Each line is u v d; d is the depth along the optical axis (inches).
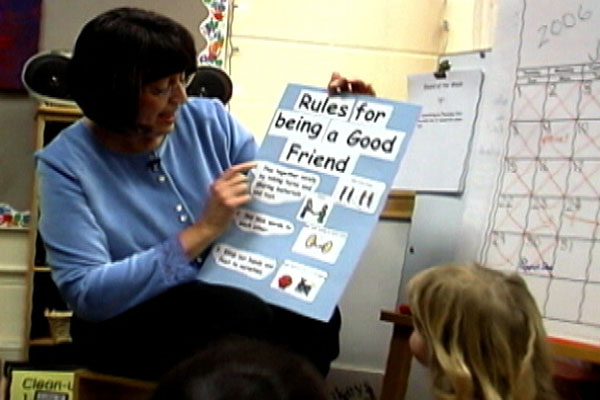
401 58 102.1
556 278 58.6
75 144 59.5
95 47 55.9
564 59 61.7
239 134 66.4
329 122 61.7
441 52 101.5
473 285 44.4
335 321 60.0
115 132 58.7
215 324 54.1
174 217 60.5
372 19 101.7
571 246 58.4
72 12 104.0
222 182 58.0
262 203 59.5
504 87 66.2
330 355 59.4
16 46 103.6
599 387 59.7
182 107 64.4
